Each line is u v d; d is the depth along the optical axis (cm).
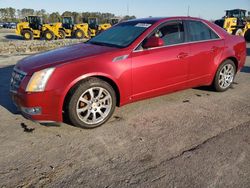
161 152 325
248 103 495
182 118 425
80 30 2700
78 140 354
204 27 507
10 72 755
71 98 362
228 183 268
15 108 462
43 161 307
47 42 1858
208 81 520
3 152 324
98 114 391
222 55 521
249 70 792
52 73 352
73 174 284
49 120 362
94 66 372
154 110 456
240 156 315
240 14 2128
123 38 443
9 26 6481
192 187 263
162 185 267
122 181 273
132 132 377
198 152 324
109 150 330
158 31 443
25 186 265
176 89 473
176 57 449
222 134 370
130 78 405
